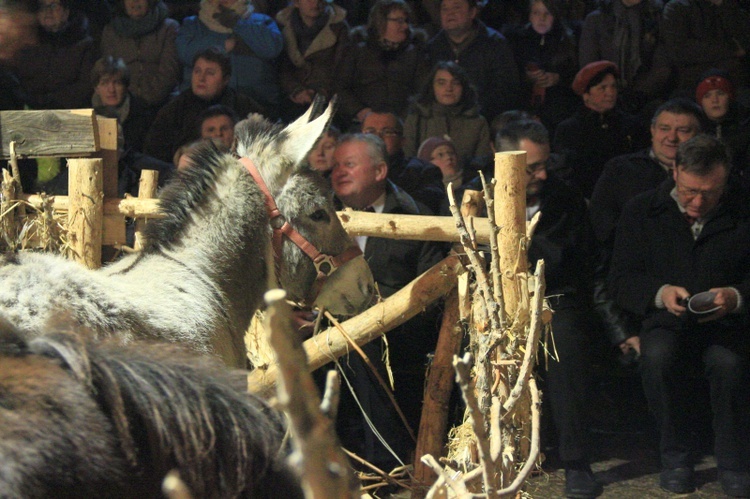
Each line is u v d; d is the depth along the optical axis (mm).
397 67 6785
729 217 4301
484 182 2627
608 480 4203
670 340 4156
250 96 6594
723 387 4047
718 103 5953
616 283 4461
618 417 4902
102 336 2295
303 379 928
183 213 2777
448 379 3152
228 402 1241
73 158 3539
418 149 6215
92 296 2357
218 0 6473
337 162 4418
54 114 3525
